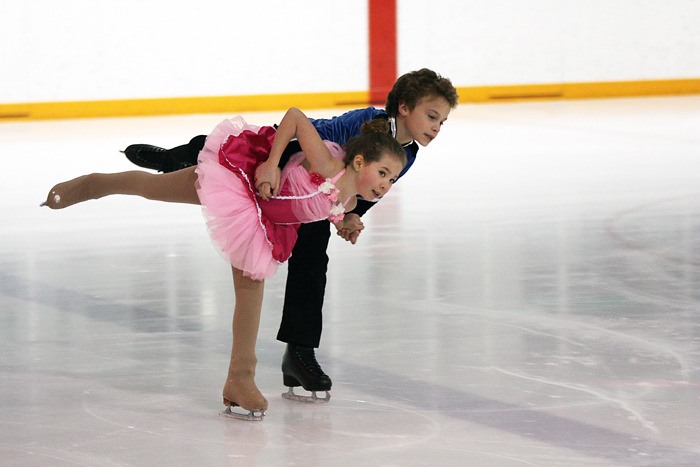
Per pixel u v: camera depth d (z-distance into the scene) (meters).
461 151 26.75
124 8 33.91
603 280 13.37
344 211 8.58
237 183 8.37
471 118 34.03
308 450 7.73
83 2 33.44
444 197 19.98
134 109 34.53
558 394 9.03
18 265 14.26
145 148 9.99
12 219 17.73
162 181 8.88
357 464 7.45
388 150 8.23
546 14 38.72
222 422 8.36
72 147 26.81
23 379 9.44
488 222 17.44
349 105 36.97
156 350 10.39
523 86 38.91
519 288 12.94
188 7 34.62
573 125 32.06
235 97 35.59
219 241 8.30
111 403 8.80
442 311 11.87
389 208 18.86
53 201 9.18
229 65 35.38
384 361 10.03
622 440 7.93
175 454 7.63
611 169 23.52
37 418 8.41
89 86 33.91
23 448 7.75
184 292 12.80
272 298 12.48
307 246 8.92
